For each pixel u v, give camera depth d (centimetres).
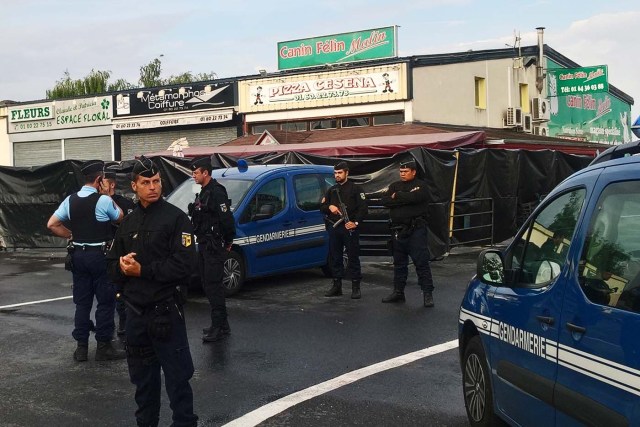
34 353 788
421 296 1079
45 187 1742
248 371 704
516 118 3075
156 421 505
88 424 565
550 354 407
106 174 865
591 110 3966
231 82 2888
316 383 663
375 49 2695
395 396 623
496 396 497
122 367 731
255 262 1126
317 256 1236
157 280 471
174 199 1184
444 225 1434
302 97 2758
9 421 572
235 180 1168
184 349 484
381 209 1420
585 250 391
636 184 364
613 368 343
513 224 1673
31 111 3381
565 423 391
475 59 2902
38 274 1391
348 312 970
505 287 486
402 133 2342
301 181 1224
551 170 1794
